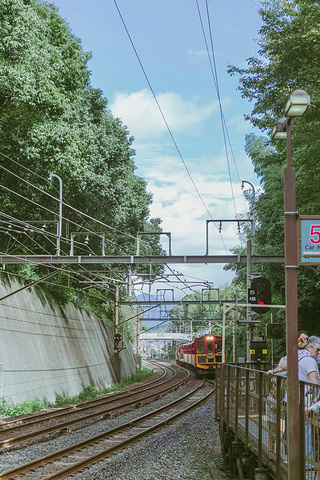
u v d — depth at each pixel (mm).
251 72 16250
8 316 24062
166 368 71812
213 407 22734
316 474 5105
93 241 39031
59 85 28547
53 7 31875
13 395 22328
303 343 7609
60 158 24922
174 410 22391
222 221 23312
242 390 9039
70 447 12742
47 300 30266
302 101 6371
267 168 31734
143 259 23281
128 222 41344
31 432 14977
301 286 30297
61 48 30266
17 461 11555
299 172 16078
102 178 31562
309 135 14992
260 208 18984
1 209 28344
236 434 9250
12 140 25062
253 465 8039
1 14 22469
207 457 12062
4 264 24594
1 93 24000
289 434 5781
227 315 53531
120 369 42625
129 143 40781
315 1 14172
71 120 29906
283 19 14875
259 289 16797
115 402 26688
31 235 32156
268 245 34219
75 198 32812
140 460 11648
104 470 10523
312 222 6336
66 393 28641
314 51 14258
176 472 10500
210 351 49125
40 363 26203
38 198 29266
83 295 40438
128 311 52312
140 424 17984
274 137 6926
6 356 22766
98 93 38375
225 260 23047
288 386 5918
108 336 44469
